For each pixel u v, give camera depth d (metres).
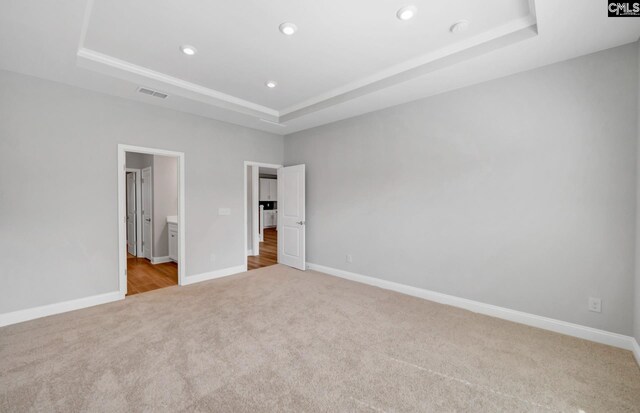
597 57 2.37
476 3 2.02
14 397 1.70
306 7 2.04
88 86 3.08
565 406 1.66
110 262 3.32
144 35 2.38
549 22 1.99
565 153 2.52
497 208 2.90
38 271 2.87
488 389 1.81
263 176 11.32
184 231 4.02
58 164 2.98
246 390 1.78
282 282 4.13
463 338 2.46
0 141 2.67
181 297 3.47
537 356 2.18
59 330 2.57
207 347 2.29
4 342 2.35
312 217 4.88
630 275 2.26
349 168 4.28
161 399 1.69
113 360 2.09
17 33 2.12
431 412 1.61
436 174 3.34
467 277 3.13
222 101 3.78
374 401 1.69
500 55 2.42
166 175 5.38
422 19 2.20
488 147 2.95
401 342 2.39
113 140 3.34
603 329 2.38
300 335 2.50
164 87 3.21
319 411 1.61
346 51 2.67
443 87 3.11
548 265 2.63
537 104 2.65
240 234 4.71
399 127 3.67
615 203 2.32
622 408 1.64
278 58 2.80
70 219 3.06
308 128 4.86
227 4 2.00
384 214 3.86
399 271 3.72
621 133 2.28
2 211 2.68
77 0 1.78
